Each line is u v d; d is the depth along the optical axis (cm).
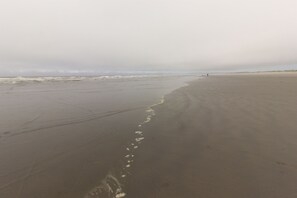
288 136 522
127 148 488
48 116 780
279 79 2512
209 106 914
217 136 545
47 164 411
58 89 1625
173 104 999
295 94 1157
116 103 1040
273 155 425
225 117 720
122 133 593
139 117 766
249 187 321
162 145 500
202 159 421
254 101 983
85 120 728
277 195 300
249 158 417
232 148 468
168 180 347
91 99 1156
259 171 366
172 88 1759
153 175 365
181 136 557
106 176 365
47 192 320
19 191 323
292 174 353
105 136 569
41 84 2042
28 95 1278
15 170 388
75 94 1349
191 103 1005
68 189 327
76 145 508
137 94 1370
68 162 419
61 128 640
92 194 313
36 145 507
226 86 1798
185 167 390
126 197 304
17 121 712
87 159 433
